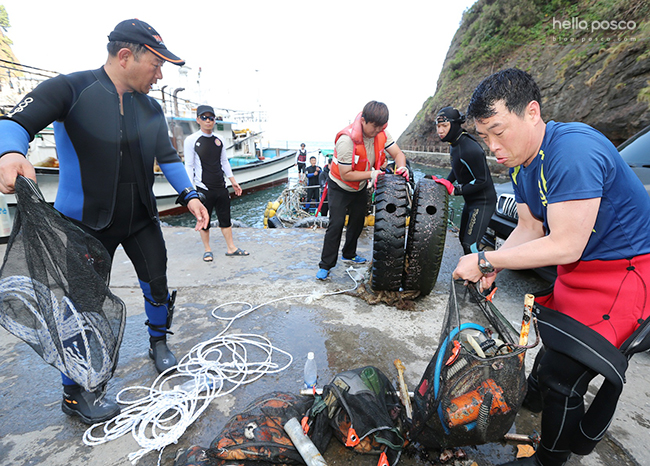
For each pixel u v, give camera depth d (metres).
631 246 1.08
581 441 1.17
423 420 1.27
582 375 1.13
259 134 20.84
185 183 1.94
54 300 1.29
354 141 2.81
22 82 10.10
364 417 1.39
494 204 3.19
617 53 16.30
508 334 1.32
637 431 1.59
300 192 10.01
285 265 3.78
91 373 1.36
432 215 2.62
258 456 1.28
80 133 1.41
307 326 2.52
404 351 2.21
